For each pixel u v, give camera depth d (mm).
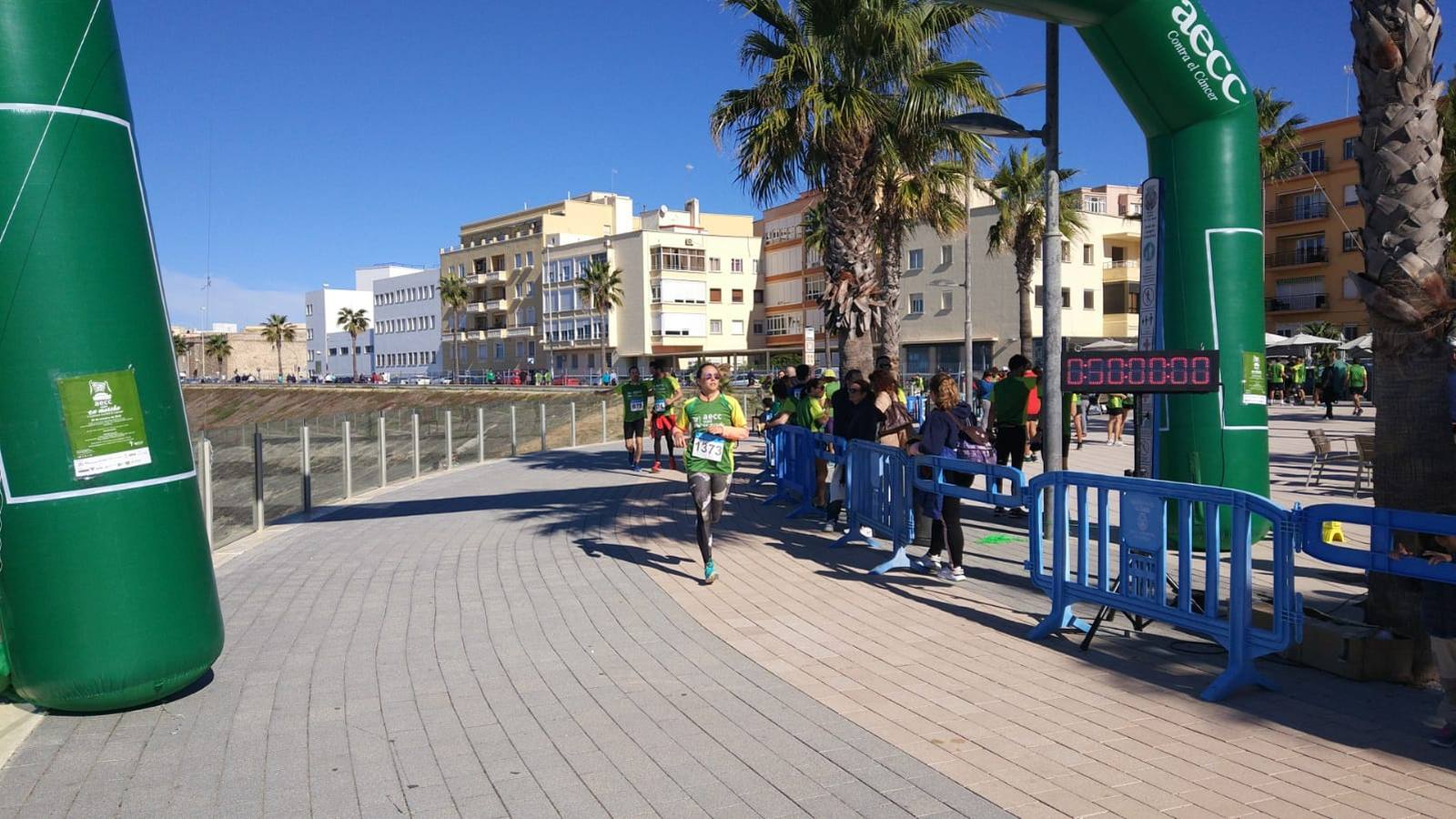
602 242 78562
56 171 4770
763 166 16125
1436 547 4547
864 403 10305
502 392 58219
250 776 4270
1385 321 5602
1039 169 35156
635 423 18562
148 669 4961
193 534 5242
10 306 4719
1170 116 8477
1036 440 13789
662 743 4625
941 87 15242
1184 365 6668
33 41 4734
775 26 15867
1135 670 5645
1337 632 5414
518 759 4445
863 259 15594
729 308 78375
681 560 9164
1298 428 24516
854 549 9570
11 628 4867
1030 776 4164
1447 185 16484
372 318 117938
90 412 4828
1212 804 3857
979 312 53906
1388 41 5488
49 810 3932
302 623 7000
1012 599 7398
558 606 7441
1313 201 51125
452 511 12961
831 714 4988
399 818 3842
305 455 13250
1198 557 8508
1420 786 3980
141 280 5086
